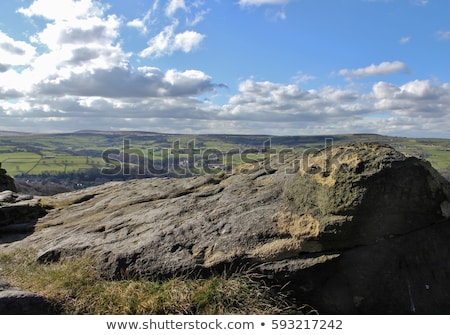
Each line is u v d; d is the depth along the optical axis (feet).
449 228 22.79
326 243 22.33
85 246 27.61
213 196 30.94
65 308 21.71
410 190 21.67
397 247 22.20
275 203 26.45
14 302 20.33
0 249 32.01
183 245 25.02
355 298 22.04
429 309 21.63
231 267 23.27
